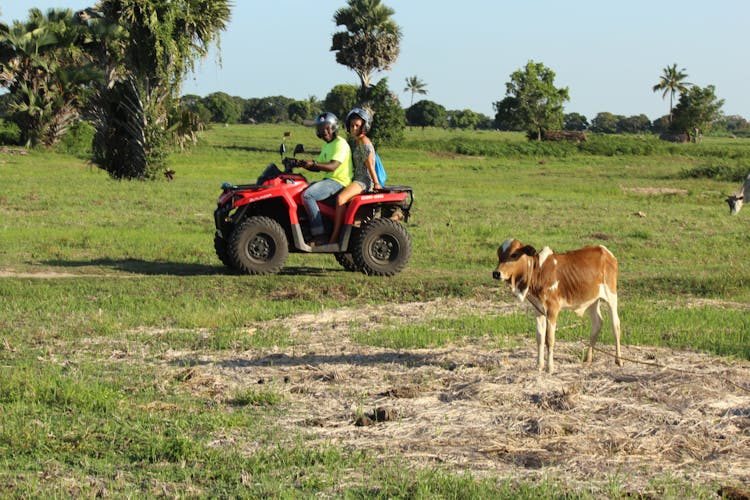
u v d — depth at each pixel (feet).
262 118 582.76
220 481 17.34
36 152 157.48
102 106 106.93
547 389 23.58
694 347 30.22
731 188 127.03
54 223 64.13
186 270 46.29
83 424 20.75
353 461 18.48
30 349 29.09
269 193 43.73
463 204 87.61
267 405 22.84
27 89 162.40
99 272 45.03
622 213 82.69
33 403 22.17
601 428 20.72
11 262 47.01
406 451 19.25
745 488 17.29
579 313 25.73
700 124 376.07
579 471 18.20
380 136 219.20
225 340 30.53
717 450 19.66
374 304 39.32
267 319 35.35
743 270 47.96
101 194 85.20
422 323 34.65
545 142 241.55
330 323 34.83
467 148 223.30
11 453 18.83
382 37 210.38
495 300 40.24
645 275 46.52
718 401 22.90
